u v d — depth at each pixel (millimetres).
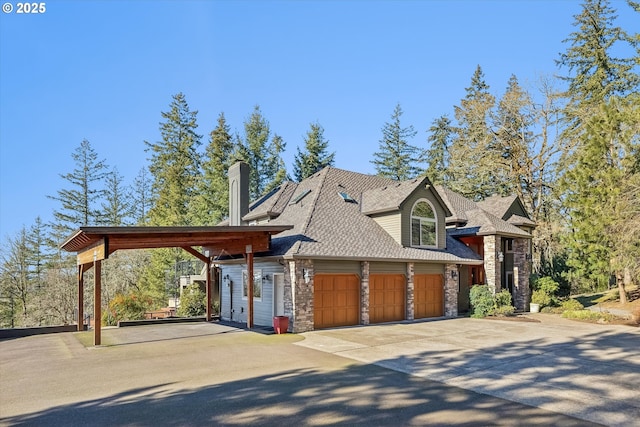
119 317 25078
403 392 8750
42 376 10594
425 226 22734
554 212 35438
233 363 11727
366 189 25828
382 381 9633
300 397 8430
